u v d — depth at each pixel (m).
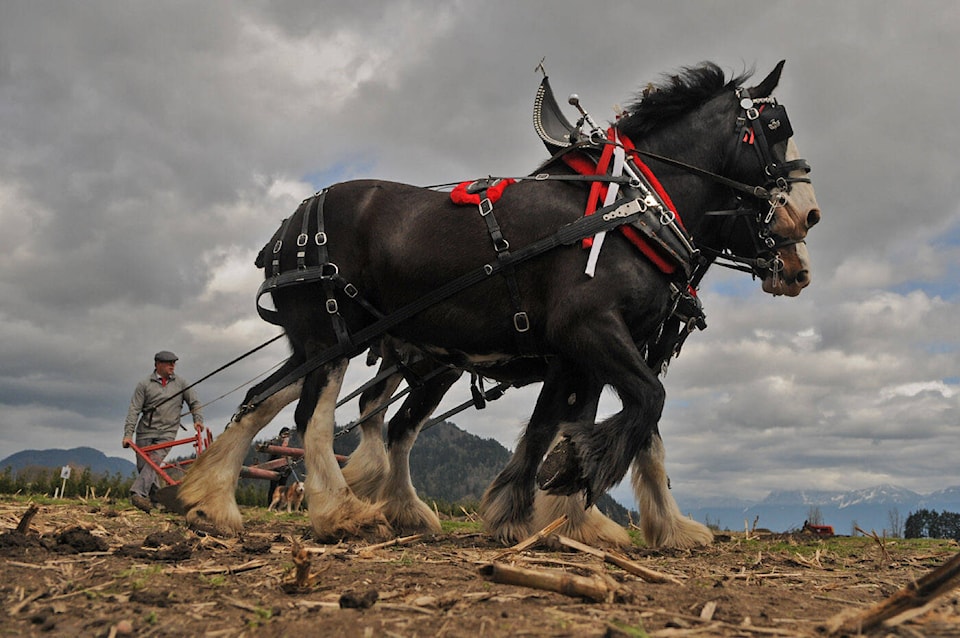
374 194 6.04
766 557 5.64
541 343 5.57
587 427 5.22
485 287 5.51
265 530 6.78
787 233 6.16
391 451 7.25
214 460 6.39
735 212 6.09
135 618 3.18
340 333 5.98
